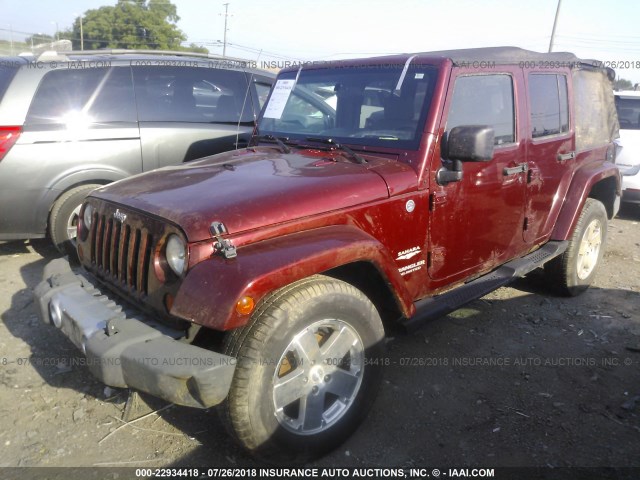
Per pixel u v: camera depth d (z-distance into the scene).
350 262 2.83
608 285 5.46
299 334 2.65
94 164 5.48
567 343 4.20
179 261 2.61
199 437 3.06
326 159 3.45
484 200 3.74
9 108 5.11
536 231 4.41
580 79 4.86
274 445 2.65
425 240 3.40
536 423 3.23
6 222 5.22
